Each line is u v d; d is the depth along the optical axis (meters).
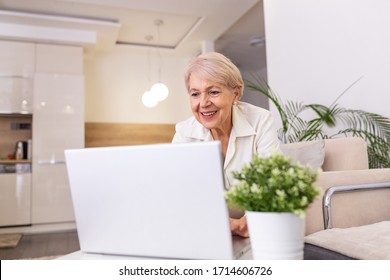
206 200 0.64
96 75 5.57
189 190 0.65
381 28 2.17
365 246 1.02
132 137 5.56
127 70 5.75
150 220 0.70
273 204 0.52
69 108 4.61
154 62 5.92
